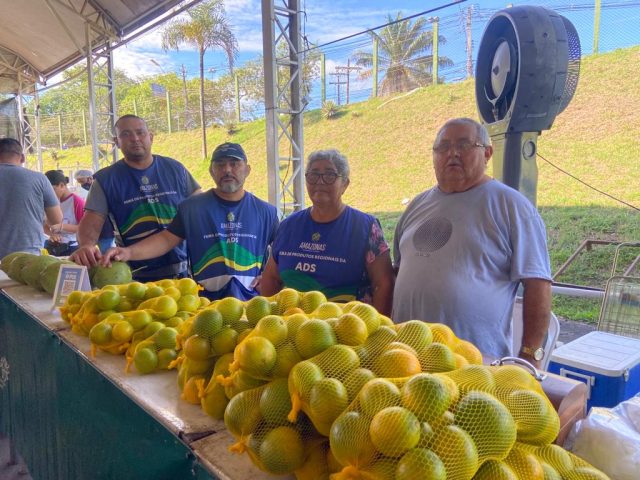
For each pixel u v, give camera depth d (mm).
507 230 2115
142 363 1567
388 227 12141
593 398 2295
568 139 12078
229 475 1030
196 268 2895
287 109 6234
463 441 771
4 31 11125
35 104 15211
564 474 878
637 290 3074
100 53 10117
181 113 27391
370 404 849
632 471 1004
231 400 1084
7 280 3199
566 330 6555
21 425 2699
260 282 2836
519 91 2721
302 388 948
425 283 2184
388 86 19172
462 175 2203
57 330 2051
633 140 11078
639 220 8906
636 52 12938
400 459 774
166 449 1278
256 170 19031
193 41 21047
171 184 3453
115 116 10359
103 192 3299
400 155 15312
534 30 2668
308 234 2549
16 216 4148
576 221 9508
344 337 1071
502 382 978
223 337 1287
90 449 1788
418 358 1045
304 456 972
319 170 2406
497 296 2133
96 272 2664
